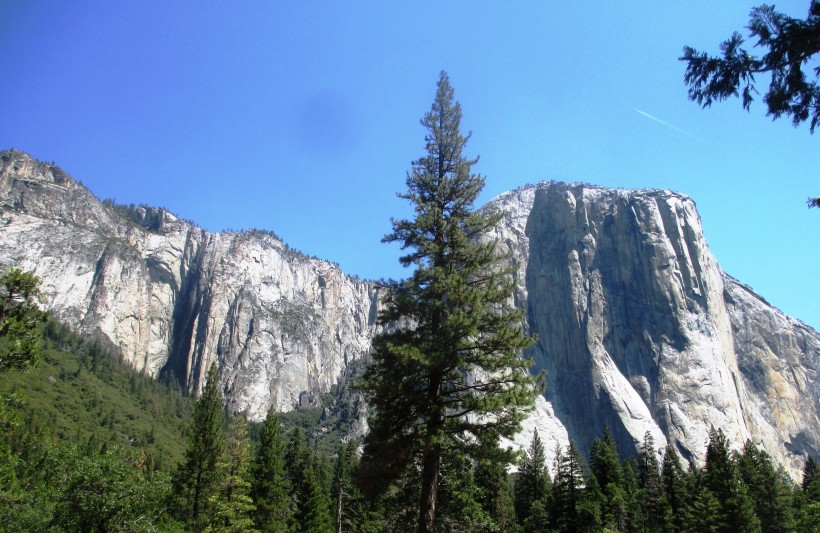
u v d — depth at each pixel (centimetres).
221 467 5675
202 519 5359
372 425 2380
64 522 2777
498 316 2320
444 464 2556
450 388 2377
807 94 1043
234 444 5906
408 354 2178
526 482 8350
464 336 2272
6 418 2802
